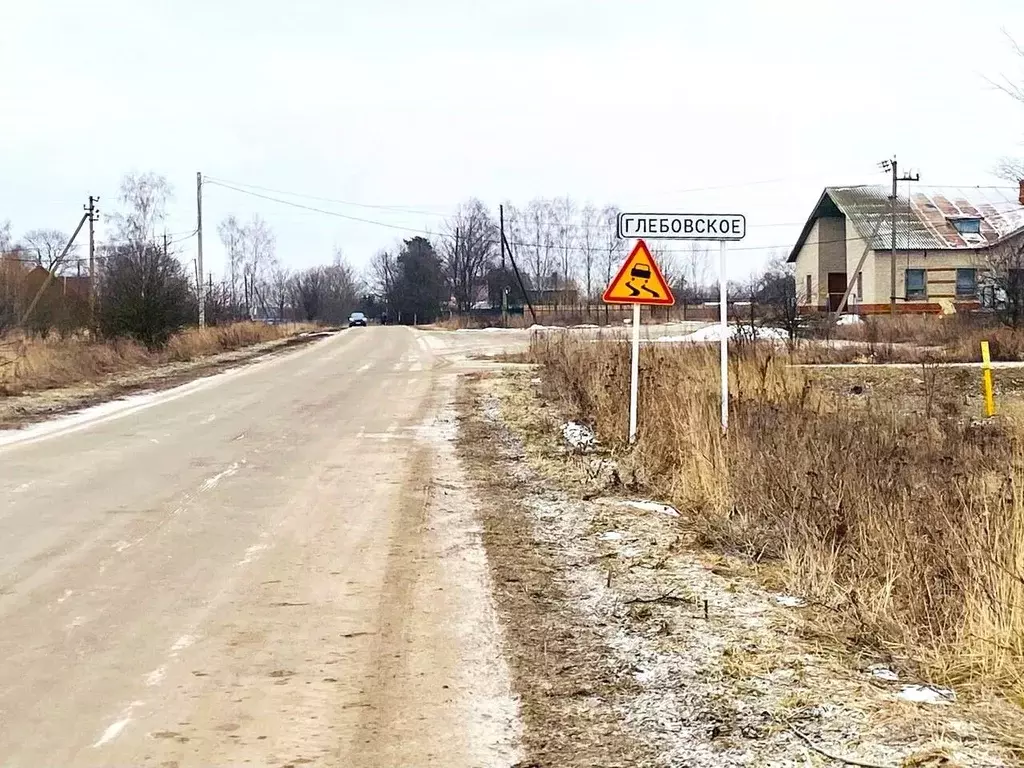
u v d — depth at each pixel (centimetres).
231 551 827
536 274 9075
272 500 1037
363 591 716
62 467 1232
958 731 459
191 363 3222
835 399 1639
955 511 738
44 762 448
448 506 1006
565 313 6875
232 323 5272
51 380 2348
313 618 655
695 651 581
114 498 1042
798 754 446
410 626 639
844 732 465
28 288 3816
